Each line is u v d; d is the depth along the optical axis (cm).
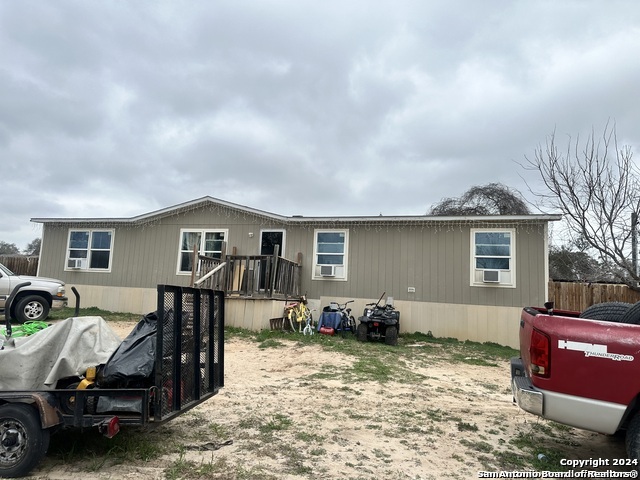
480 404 577
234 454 378
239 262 1205
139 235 1538
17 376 338
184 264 1478
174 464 352
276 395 574
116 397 341
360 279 1302
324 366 760
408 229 1281
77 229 1603
